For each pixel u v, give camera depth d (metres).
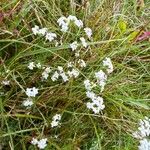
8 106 0.09
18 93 0.09
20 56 0.09
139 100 0.09
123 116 0.09
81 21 0.09
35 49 0.09
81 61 0.09
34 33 0.09
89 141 0.09
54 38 0.09
